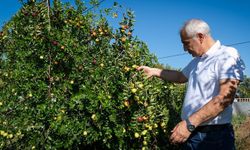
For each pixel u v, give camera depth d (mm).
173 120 4664
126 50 4426
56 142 4273
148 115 4117
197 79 3166
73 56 4520
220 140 3068
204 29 3146
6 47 5141
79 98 4043
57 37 4531
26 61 4711
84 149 4770
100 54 4637
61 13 4918
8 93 4699
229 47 3102
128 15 4559
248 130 9172
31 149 4465
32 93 4504
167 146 4551
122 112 4113
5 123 4520
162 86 4645
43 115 4309
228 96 2906
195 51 3213
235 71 2953
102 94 3982
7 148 4664
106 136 4141
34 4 4934
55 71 4641
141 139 4281
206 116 2924
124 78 4117
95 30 4793
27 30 4887
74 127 4121
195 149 3141
